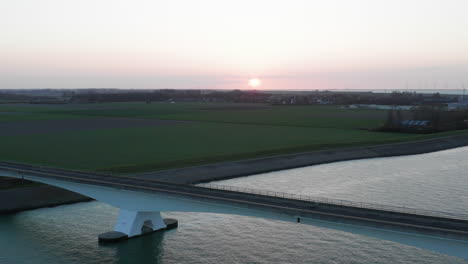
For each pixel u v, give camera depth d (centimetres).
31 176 7969
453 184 9712
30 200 8606
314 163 12925
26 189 9119
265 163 12438
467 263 5597
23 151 13562
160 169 11156
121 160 12156
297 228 6944
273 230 6875
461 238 4162
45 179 7712
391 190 9206
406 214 5016
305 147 14538
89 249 6266
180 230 6919
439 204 8038
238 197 5966
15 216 7831
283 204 5575
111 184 6750
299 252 6022
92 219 7656
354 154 14225
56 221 7556
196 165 11756
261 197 5994
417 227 4388
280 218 5216
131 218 6594
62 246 6397
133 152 13562
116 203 6744
